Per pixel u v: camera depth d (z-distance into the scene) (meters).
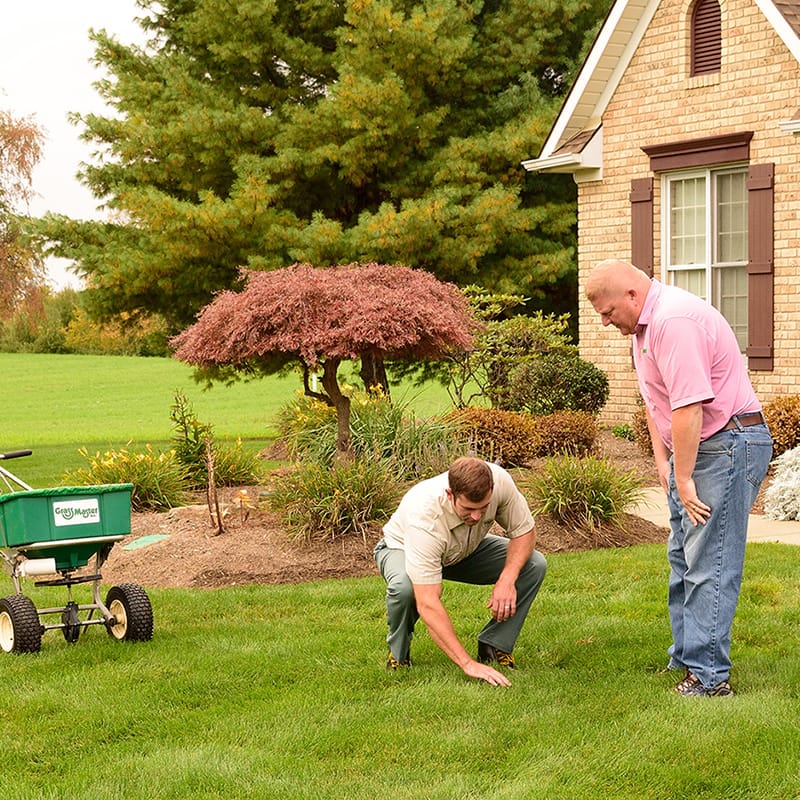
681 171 15.05
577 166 15.89
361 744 4.70
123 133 20.33
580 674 5.52
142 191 19.72
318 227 18.97
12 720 5.13
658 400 5.23
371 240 18.83
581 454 12.81
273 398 36.69
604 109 15.84
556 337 16.03
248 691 5.44
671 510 5.45
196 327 9.91
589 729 4.76
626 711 4.96
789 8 13.66
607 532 8.91
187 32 21.53
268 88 21.17
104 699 5.35
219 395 38.38
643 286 5.17
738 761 4.39
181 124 19.81
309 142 20.09
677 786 4.20
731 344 5.12
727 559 5.12
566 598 7.10
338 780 4.35
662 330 5.03
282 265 19.12
